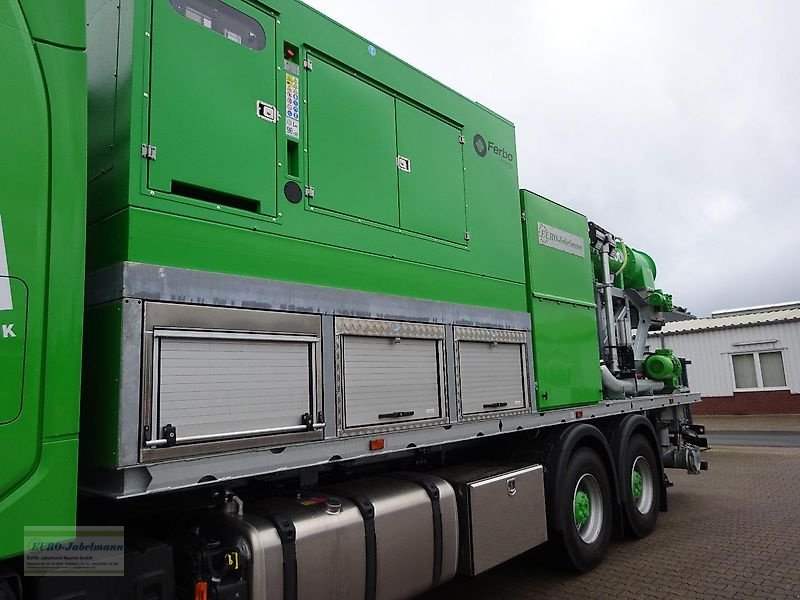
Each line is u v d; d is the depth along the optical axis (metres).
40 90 2.03
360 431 3.17
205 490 2.72
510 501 4.23
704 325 25.78
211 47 2.80
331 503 3.07
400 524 3.37
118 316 2.26
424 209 4.00
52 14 2.09
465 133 4.56
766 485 9.31
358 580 3.05
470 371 4.14
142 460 2.21
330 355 3.07
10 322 1.87
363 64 3.69
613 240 7.54
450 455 4.66
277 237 2.94
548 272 5.38
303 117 3.22
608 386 6.49
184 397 2.39
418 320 3.72
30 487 1.89
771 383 23.17
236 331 2.62
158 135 2.52
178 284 2.44
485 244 4.58
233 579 2.55
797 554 5.53
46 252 1.99
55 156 2.04
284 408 2.79
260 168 2.93
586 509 5.32
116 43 2.59
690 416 8.90
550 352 5.16
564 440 5.01
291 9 3.26
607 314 7.17
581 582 4.90
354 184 3.47
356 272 3.37
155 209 2.45
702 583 4.82
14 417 1.86
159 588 2.32
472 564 3.80
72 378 2.02
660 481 6.80
